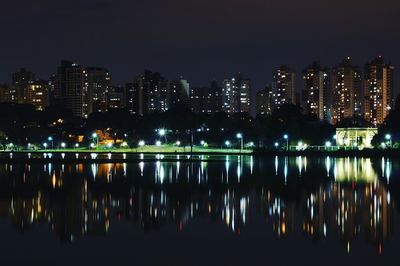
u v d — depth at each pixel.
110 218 61.47
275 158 182.75
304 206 69.81
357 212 64.88
